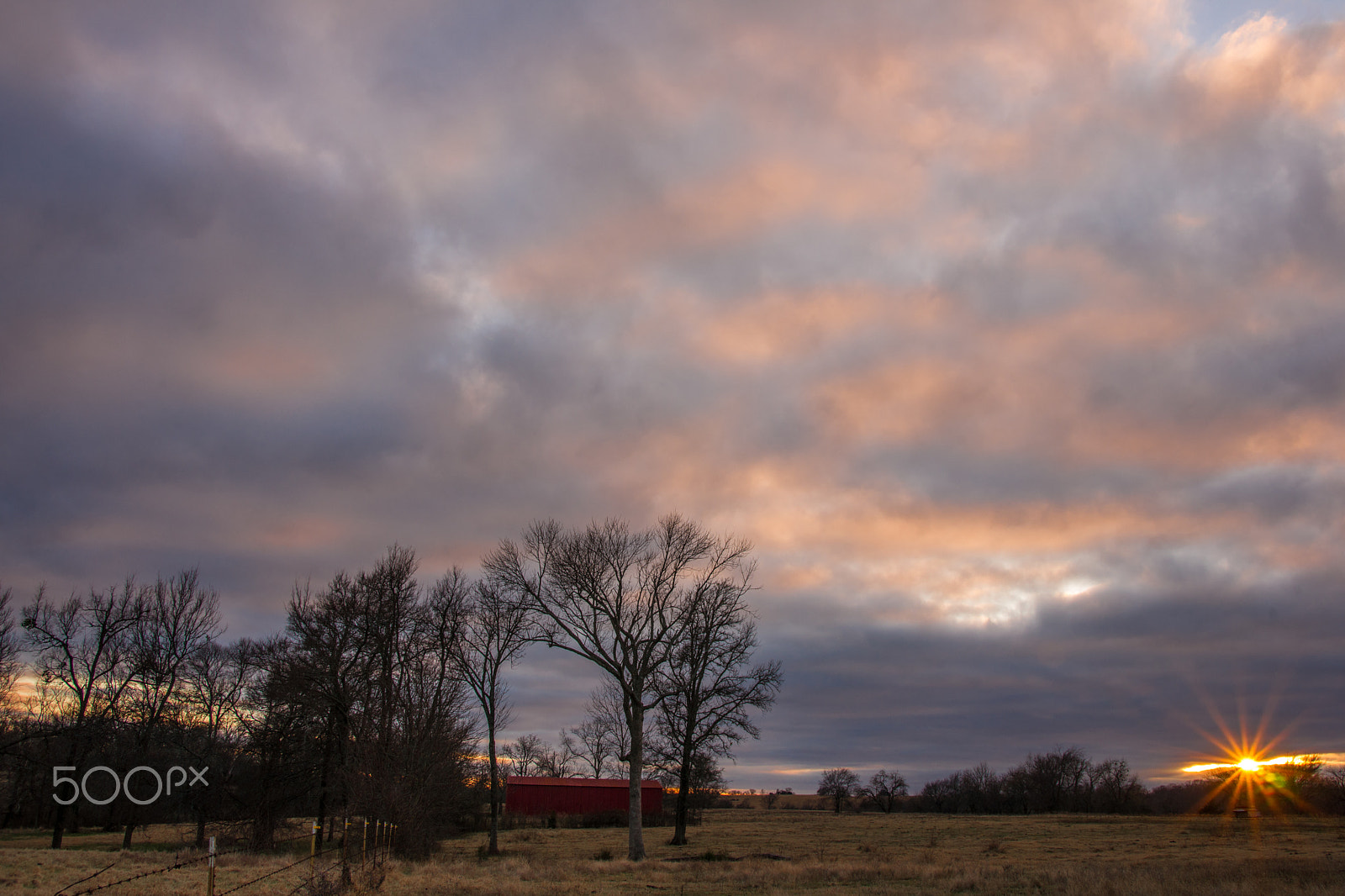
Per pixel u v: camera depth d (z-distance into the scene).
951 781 123.81
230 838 39.19
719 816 103.62
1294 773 82.25
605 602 39.53
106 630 45.50
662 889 24.58
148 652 46.19
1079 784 111.62
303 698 38.78
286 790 39.81
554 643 39.81
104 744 44.25
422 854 34.56
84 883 23.41
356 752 29.38
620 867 32.25
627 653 39.44
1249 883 21.97
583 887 24.81
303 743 40.06
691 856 40.62
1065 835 54.62
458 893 22.20
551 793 84.56
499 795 84.50
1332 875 24.67
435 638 42.12
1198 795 92.44
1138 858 35.03
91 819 62.94
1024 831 60.94
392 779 27.05
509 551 40.06
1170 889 21.12
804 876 28.09
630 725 39.03
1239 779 85.62
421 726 33.62
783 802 147.00
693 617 41.06
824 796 131.12
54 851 37.06
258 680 44.22
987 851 42.34
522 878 27.86
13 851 36.38
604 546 39.88
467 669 42.44
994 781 119.88
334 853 36.69
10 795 61.41
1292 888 21.19
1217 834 52.78
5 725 46.31
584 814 78.06
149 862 31.42
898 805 129.12
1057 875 25.78
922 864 32.78
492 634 43.28
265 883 24.03
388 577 40.09
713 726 43.69
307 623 40.19
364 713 29.19
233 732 46.59
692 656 43.59
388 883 24.08
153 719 45.88
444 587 43.91
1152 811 103.06
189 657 48.25
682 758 48.12
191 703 48.03
